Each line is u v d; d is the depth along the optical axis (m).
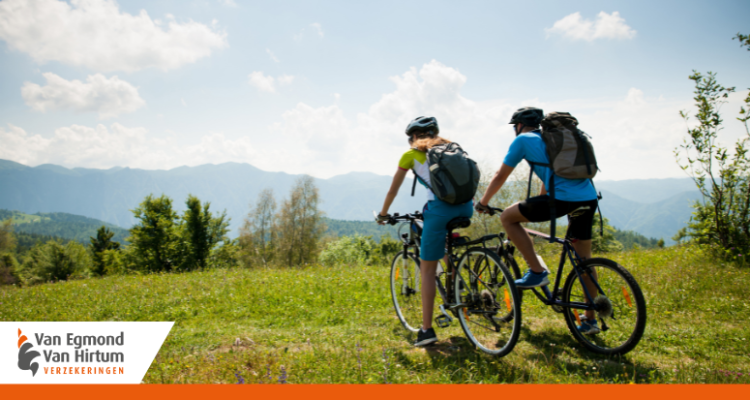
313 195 59.75
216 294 6.17
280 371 2.92
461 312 3.70
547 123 3.29
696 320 4.30
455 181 3.21
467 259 3.65
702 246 7.84
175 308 5.51
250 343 3.93
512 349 3.16
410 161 3.52
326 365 3.12
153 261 41.28
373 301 5.39
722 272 6.31
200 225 43.09
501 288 3.34
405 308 4.66
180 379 2.97
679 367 3.00
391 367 3.05
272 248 60.09
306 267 10.00
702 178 7.64
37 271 59.62
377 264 9.72
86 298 6.74
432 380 2.83
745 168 7.27
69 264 60.94
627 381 2.80
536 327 4.07
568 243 3.51
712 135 7.40
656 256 8.59
